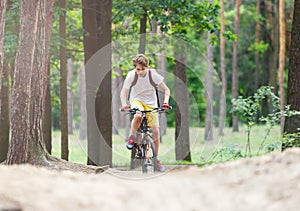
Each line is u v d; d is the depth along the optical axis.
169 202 7.60
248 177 8.43
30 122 13.25
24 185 7.71
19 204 6.81
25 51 12.43
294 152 9.24
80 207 7.03
